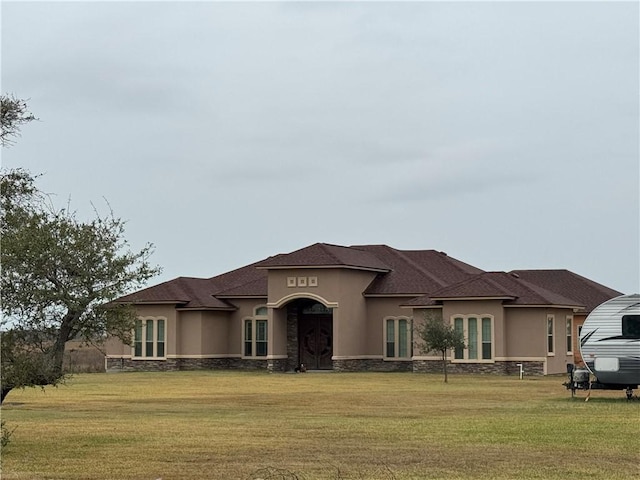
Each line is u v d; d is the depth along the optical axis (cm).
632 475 1716
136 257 2331
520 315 5197
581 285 6222
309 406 3097
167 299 5834
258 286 6044
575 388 3372
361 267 5628
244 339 6016
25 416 2753
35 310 2161
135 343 5931
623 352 3231
